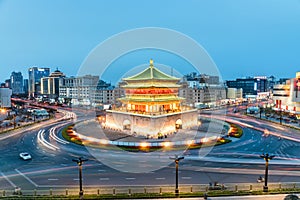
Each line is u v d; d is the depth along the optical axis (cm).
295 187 3350
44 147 5519
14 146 5628
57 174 3941
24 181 3684
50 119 9650
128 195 3094
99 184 3547
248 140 6103
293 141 6019
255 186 3412
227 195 3112
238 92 17238
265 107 12475
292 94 10462
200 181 3628
